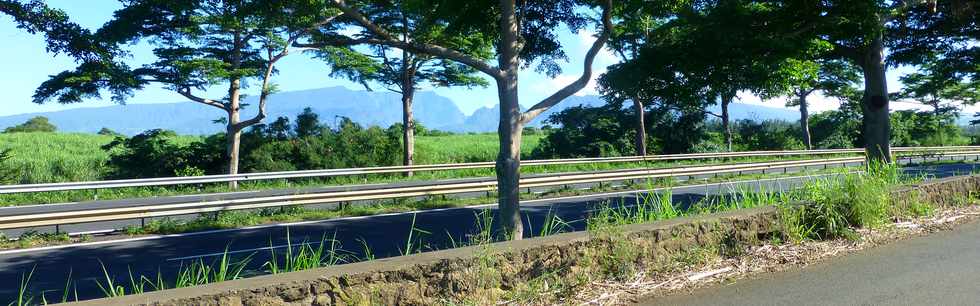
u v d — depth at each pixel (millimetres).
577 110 40688
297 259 5551
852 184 8211
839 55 15594
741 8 11570
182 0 15594
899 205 8844
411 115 30938
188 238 11117
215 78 23453
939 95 54438
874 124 15406
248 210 14312
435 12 9297
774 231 7105
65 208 15859
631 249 5605
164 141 30328
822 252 6805
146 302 3365
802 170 27391
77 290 7262
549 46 10039
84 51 15750
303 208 14594
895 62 16766
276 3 9008
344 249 9758
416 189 15969
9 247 10188
